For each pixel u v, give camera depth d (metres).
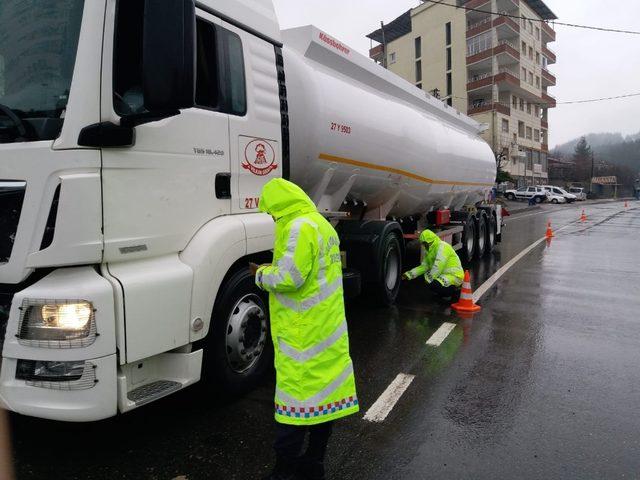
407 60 57.78
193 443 3.23
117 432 3.37
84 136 2.58
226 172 3.56
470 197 11.87
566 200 50.28
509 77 48.75
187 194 3.22
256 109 3.87
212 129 3.42
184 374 3.21
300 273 2.50
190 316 3.19
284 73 4.39
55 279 2.64
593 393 4.14
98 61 2.65
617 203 55.47
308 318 2.56
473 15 50.97
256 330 3.94
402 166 7.05
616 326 6.13
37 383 2.61
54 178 2.55
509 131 52.91
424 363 4.79
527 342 5.46
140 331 2.85
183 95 2.51
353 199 6.71
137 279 2.83
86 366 2.60
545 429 3.51
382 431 3.46
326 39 5.62
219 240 3.38
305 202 2.68
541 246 14.56
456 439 3.36
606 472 2.99
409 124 7.27
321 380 2.54
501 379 4.41
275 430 3.41
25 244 2.57
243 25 3.81
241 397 3.90
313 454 2.70
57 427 3.42
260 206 2.77
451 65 52.91
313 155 5.09
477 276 9.47
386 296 6.72
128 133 2.73
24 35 2.74
